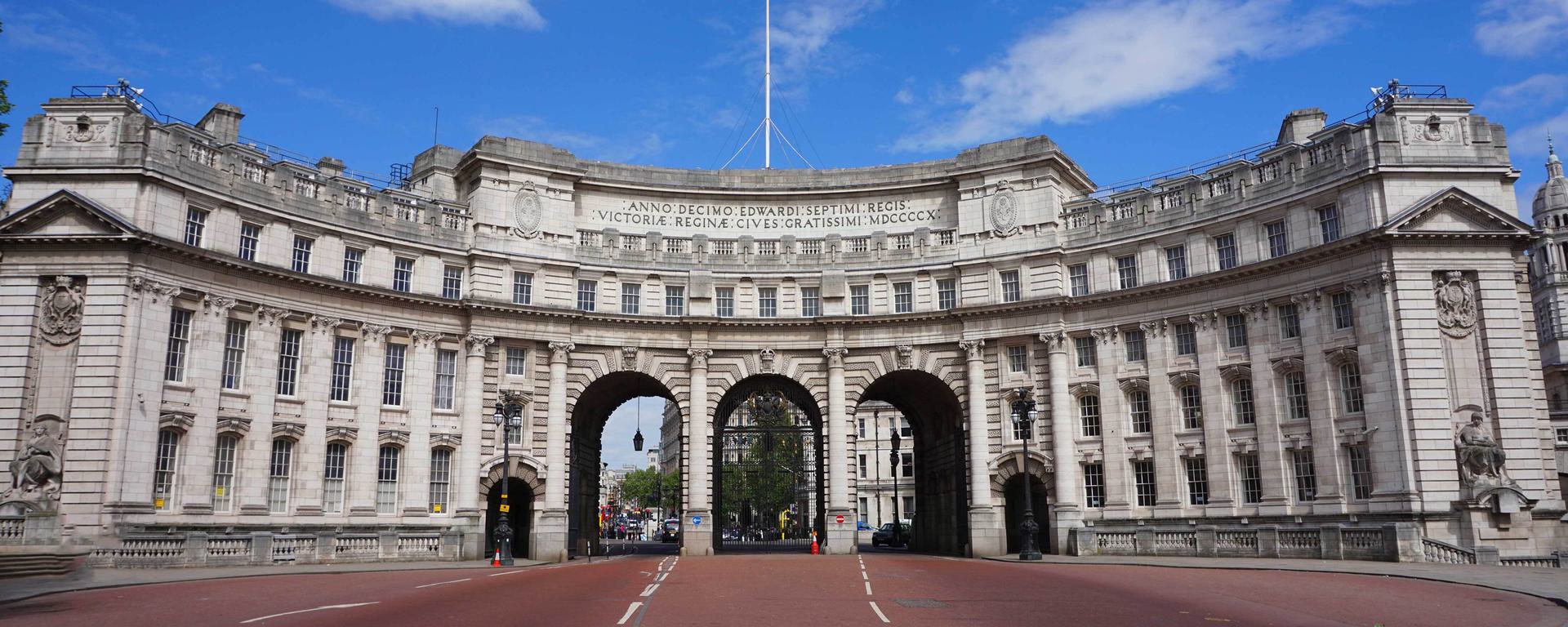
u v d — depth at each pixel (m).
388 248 62.56
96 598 31.22
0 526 47.00
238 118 66.69
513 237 66.25
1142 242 64.38
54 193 51.56
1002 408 66.31
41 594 31.98
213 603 29.30
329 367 59.31
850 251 70.75
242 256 57.00
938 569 45.88
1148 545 55.97
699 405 67.69
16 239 51.22
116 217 51.28
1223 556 52.69
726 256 70.25
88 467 49.41
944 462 72.88
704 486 66.88
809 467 87.38
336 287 59.38
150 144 53.56
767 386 71.00
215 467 54.28
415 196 64.31
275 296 57.56
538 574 44.09
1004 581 37.75
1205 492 60.50
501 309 64.38
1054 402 64.56
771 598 30.44
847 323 68.88
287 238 58.75
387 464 61.09
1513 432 52.84
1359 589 33.53
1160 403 62.31
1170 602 29.56
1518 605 28.91
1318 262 57.22
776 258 70.50
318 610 26.86
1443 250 54.72
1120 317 64.38
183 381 53.44
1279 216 59.53
